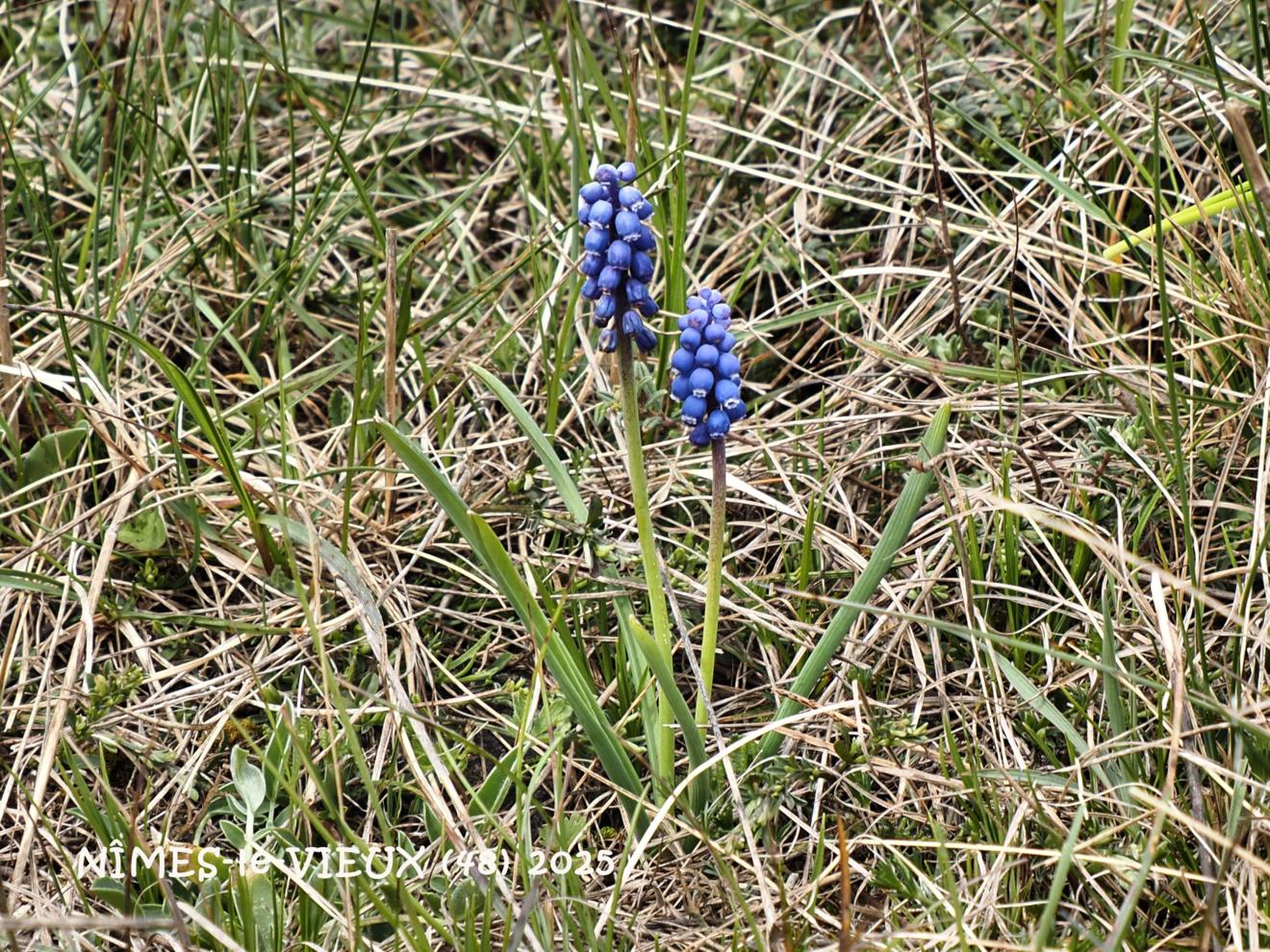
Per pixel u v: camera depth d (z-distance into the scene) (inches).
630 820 23.4
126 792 24.0
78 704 24.3
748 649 25.1
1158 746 22.6
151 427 26.6
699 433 22.1
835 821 23.5
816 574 25.3
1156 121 24.8
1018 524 25.2
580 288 26.5
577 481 26.4
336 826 23.5
